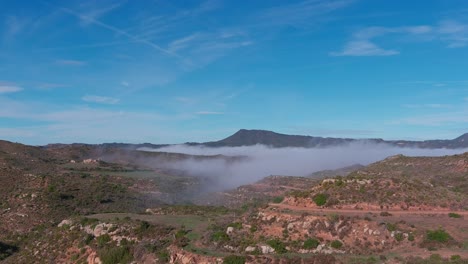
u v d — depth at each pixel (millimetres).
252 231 60938
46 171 161875
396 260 48156
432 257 47469
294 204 69062
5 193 121500
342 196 67312
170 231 70812
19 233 96000
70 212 112688
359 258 49906
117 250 65875
